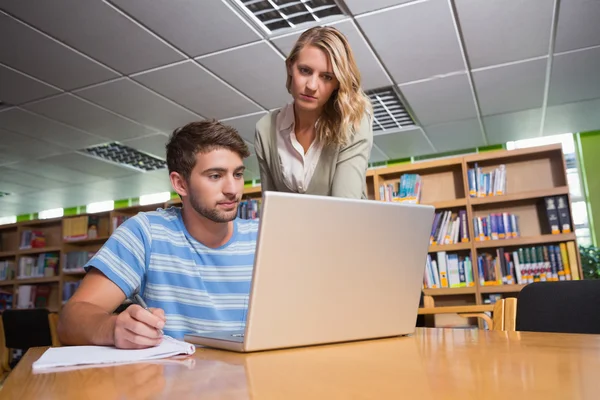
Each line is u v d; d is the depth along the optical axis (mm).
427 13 3373
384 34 3611
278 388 399
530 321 1298
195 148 1087
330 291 710
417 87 4520
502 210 4301
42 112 4785
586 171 6070
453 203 4266
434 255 4371
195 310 1088
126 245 1070
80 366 570
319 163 1559
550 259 3998
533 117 5398
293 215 660
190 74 4133
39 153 5988
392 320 793
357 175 1482
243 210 4578
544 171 4250
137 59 3848
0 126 5094
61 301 5855
